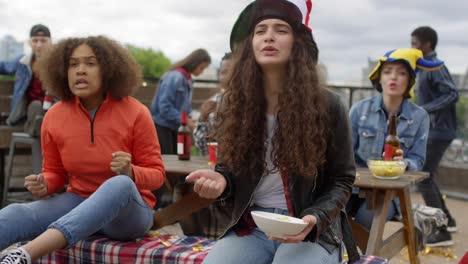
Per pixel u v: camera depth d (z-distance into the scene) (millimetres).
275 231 1791
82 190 2607
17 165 5410
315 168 1982
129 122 2590
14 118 5125
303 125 1979
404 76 3332
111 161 2557
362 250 2969
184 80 5328
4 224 2312
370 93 6996
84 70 2537
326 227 1914
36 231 2424
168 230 4680
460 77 6859
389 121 3365
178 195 3230
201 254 2387
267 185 2094
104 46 2588
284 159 1989
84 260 2525
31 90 5102
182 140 3521
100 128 2564
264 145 2074
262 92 2113
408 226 2992
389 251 2842
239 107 2100
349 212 3143
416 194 6688
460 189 6633
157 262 2406
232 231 2145
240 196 2094
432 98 4977
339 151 2043
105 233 2580
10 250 2238
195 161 3461
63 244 2133
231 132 2080
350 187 2053
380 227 2727
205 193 2031
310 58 2092
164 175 2648
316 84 2041
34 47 4969
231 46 2234
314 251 1934
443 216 3246
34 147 4562
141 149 2615
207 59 5457
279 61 2043
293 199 2014
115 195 2264
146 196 2654
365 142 3430
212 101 4020
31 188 2543
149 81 6594
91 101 2639
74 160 2568
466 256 2115
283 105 2016
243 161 2061
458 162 6777
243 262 2000
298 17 2055
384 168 2814
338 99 2074
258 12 2086
